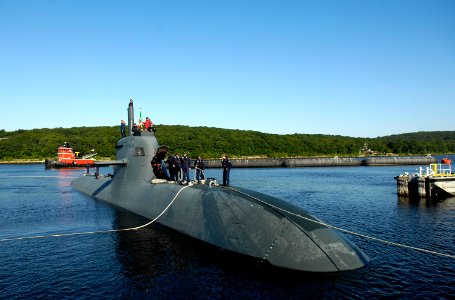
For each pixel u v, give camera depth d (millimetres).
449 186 31000
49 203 28844
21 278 12359
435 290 11273
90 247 15727
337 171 74750
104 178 33688
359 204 28656
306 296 10477
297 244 12070
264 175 64000
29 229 19516
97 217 21891
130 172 24266
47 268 13289
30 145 120750
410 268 13086
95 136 125438
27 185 45562
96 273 12695
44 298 10781
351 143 154000
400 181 33406
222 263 13055
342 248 12398
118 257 14266
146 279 12023
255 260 12414
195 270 12539
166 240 16172
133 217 21156
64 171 76188
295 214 13305
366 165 97562
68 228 19406
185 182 20062
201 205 16109
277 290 10812
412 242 17016
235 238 13422
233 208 14477
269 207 13664
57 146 117312
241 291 10844
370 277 11797
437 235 18391
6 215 23828
